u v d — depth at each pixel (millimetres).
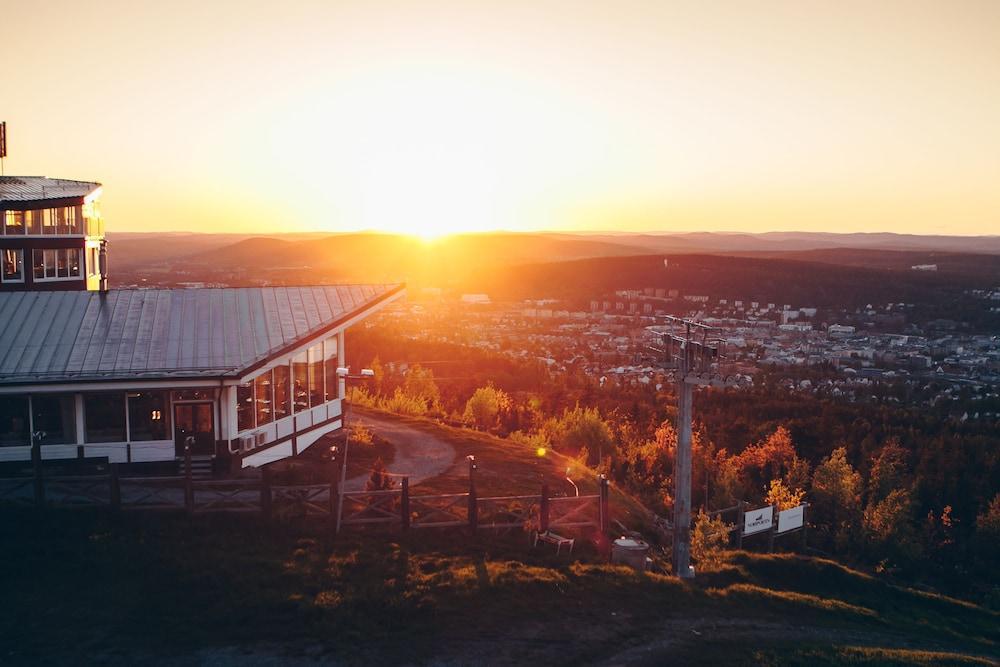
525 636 19656
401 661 17781
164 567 21672
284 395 34656
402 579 21938
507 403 69062
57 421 29859
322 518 25922
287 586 20938
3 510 24594
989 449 80875
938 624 28344
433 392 79938
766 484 68188
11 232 44375
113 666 16859
